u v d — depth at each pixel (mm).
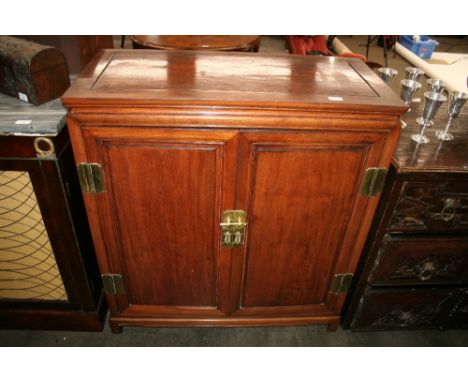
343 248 1146
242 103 847
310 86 957
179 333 1409
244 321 1326
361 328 1379
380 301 1277
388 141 934
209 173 958
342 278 1224
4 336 1356
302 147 927
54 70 1039
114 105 841
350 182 1005
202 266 1164
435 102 1050
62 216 1067
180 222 1056
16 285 1236
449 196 1053
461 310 1338
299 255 1159
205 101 838
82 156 907
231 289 1217
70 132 871
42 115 966
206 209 1027
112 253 1110
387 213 1080
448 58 2416
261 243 1116
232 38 2055
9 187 1013
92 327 1369
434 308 1321
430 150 1075
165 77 956
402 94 1223
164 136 889
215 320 1318
